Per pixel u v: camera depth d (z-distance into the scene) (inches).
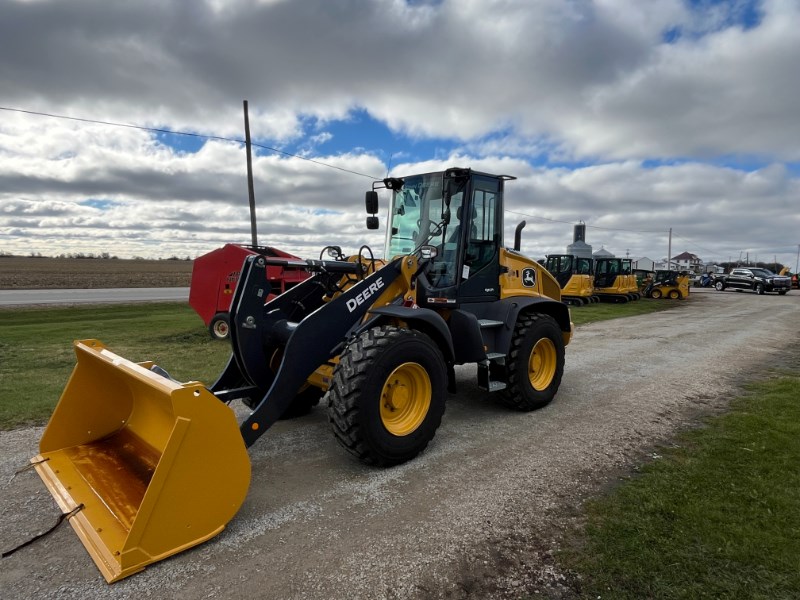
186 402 104.2
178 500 104.0
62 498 118.8
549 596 93.4
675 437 177.0
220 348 343.3
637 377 275.1
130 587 95.1
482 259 202.5
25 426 180.7
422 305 179.9
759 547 106.6
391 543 110.7
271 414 138.6
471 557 105.5
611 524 117.0
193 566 101.9
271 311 167.9
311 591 94.7
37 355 313.7
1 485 135.9
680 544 108.3
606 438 177.2
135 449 140.0
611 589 94.8
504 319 201.2
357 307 157.6
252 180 693.3
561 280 922.1
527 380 204.4
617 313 706.8
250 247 403.2
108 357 132.3
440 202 193.0
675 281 1098.1
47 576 98.2
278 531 115.5
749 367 303.0
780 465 148.3
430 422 157.6
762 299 1078.4
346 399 139.3
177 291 1013.8
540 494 133.9
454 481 142.2
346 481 142.0
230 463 111.4
